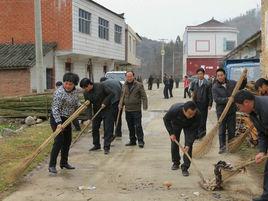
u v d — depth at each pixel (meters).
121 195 7.28
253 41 21.23
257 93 8.39
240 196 7.16
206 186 7.55
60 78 29.61
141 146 11.74
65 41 28.89
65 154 9.09
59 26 28.88
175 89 54.00
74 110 8.89
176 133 8.77
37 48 20.12
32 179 8.30
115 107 13.01
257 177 8.26
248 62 18.47
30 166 9.22
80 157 10.42
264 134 6.29
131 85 11.80
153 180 8.20
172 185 7.84
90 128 14.90
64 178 8.38
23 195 7.30
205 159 9.88
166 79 34.91
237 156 10.14
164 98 35.00
